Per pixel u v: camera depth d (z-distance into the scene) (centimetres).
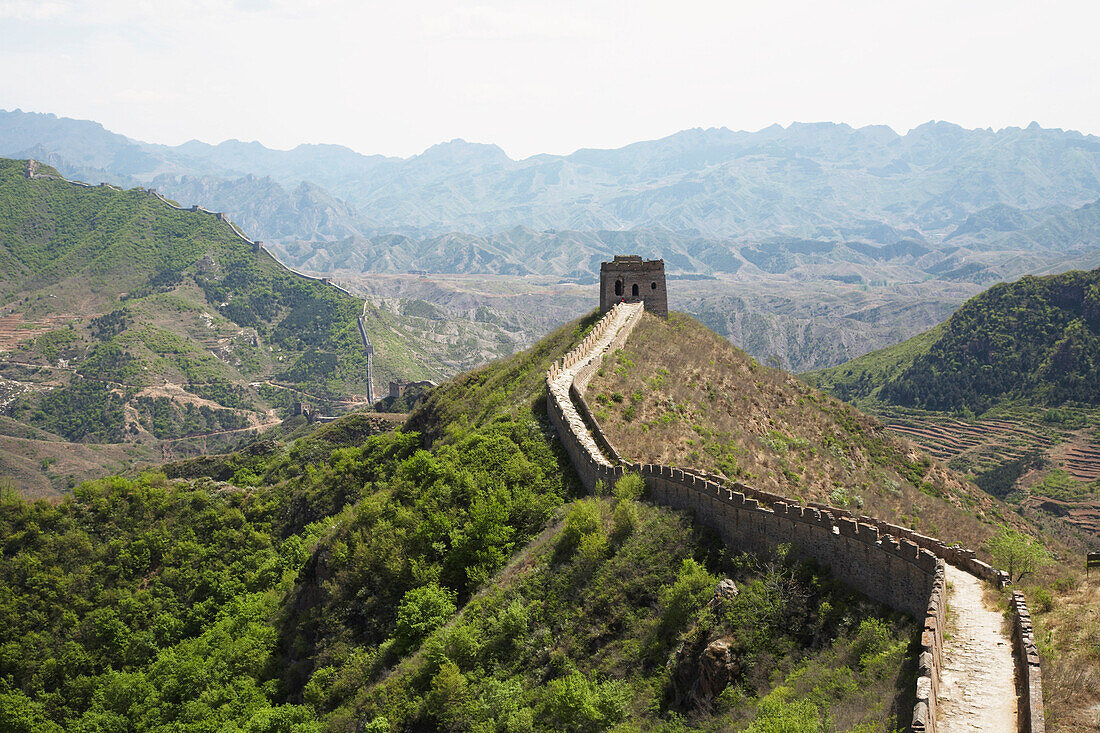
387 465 10744
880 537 3372
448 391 12056
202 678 7162
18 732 7938
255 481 15488
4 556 10438
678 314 12100
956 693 2461
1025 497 17312
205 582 10025
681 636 3797
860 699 2711
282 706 5788
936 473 9088
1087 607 2905
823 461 8188
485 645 4681
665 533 4581
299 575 8119
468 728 4150
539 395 7812
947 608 3031
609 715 3622
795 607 3531
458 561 5838
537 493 6266
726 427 7981
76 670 8850
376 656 5494
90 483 11831
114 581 10200
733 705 3219
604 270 12100
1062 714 2289
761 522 4078
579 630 4375
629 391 7962
